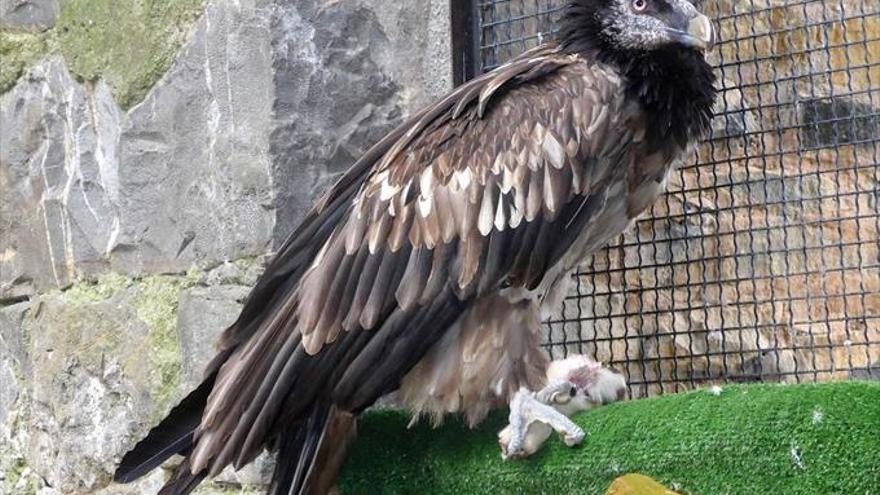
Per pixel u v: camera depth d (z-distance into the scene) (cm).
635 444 289
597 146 314
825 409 277
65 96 366
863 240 384
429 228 309
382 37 345
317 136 335
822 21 377
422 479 310
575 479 294
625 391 319
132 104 352
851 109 388
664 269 376
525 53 338
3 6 380
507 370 312
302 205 332
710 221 380
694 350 378
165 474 343
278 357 305
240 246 333
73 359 362
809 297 360
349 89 340
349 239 309
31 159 374
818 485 275
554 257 315
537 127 313
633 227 364
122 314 352
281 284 311
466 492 305
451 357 312
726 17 366
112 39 357
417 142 316
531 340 315
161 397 343
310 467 306
